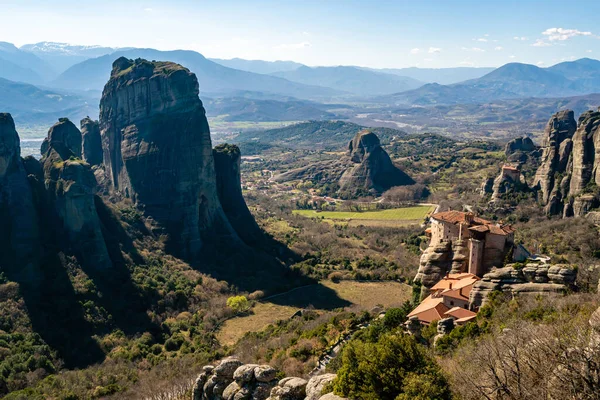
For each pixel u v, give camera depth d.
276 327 137.50
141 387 99.44
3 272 137.62
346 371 55.41
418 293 127.31
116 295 151.62
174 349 130.25
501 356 49.19
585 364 40.84
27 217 153.00
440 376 52.09
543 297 89.50
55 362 116.19
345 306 157.25
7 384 102.31
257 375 62.22
